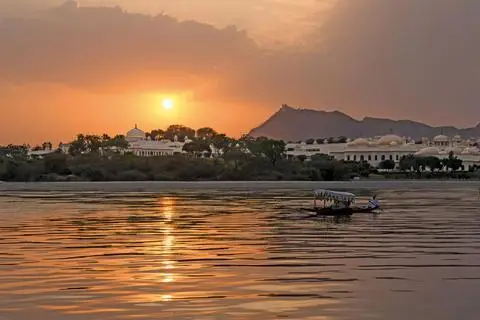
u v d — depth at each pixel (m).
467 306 29.50
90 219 76.94
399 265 40.34
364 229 63.84
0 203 110.62
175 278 35.59
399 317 27.62
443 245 50.66
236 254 45.34
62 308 28.66
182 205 105.00
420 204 107.62
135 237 56.81
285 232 60.94
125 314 27.64
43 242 53.16
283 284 33.94
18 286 33.38
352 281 34.88
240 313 27.84
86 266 39.84
